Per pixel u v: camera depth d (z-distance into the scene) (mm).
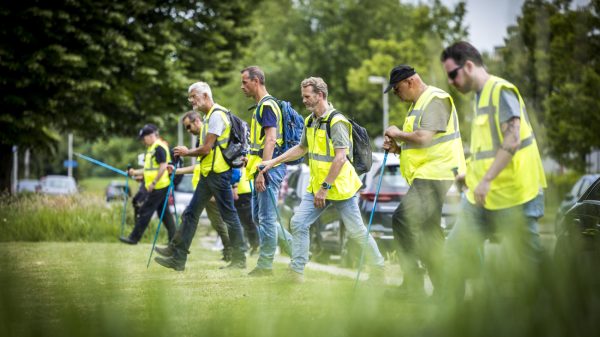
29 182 87375
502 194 8789
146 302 4172
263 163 15961
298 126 17078
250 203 23078
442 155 11984
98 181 181000
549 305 3727
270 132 16547
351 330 4086
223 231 22031
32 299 4000
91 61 50906
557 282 3768
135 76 55312
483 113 8836
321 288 5000
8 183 53312
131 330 3922
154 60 55344
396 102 83062
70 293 4062
